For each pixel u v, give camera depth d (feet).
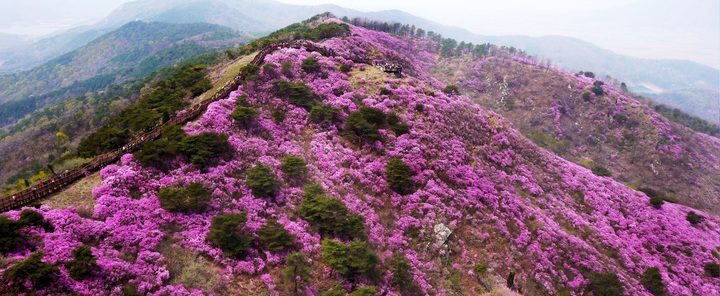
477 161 183.42
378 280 109.50
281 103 176.76
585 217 188.14
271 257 101.45
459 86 436.35
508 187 178.50
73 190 106.11
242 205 114.62
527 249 148.77
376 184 150.82
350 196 137.90
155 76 442.09
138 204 103.14
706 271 175.94
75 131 299.38
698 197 320.29
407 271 115.03
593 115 400.06
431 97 212.84
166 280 85.46
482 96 431.02
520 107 411.34
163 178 114.21
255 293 91.09
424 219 141.59
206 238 99.55
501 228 152.25
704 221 213.46
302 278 98.73
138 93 342.23
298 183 135.54
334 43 280.31
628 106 406.62
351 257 105.40
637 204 208.44
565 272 147.54
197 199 107.04
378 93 205.05
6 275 71.05
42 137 306.35
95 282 77.82
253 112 152.25
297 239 110.22
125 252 88.94
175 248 94.48
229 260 96.17
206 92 192.44
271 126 159.12
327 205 120.26
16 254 78.89
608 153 364.17
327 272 104.58
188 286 85.40
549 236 156.46
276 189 126.82
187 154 124.77
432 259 130.31
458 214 149.48
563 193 197.88
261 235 104.99
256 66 190.90
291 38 294.66
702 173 345.10
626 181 333.42
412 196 150.00
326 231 118.83
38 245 82.48
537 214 168.96
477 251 141.18
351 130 171.22
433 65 487.20
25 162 261.85
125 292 78.64
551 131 378.73
